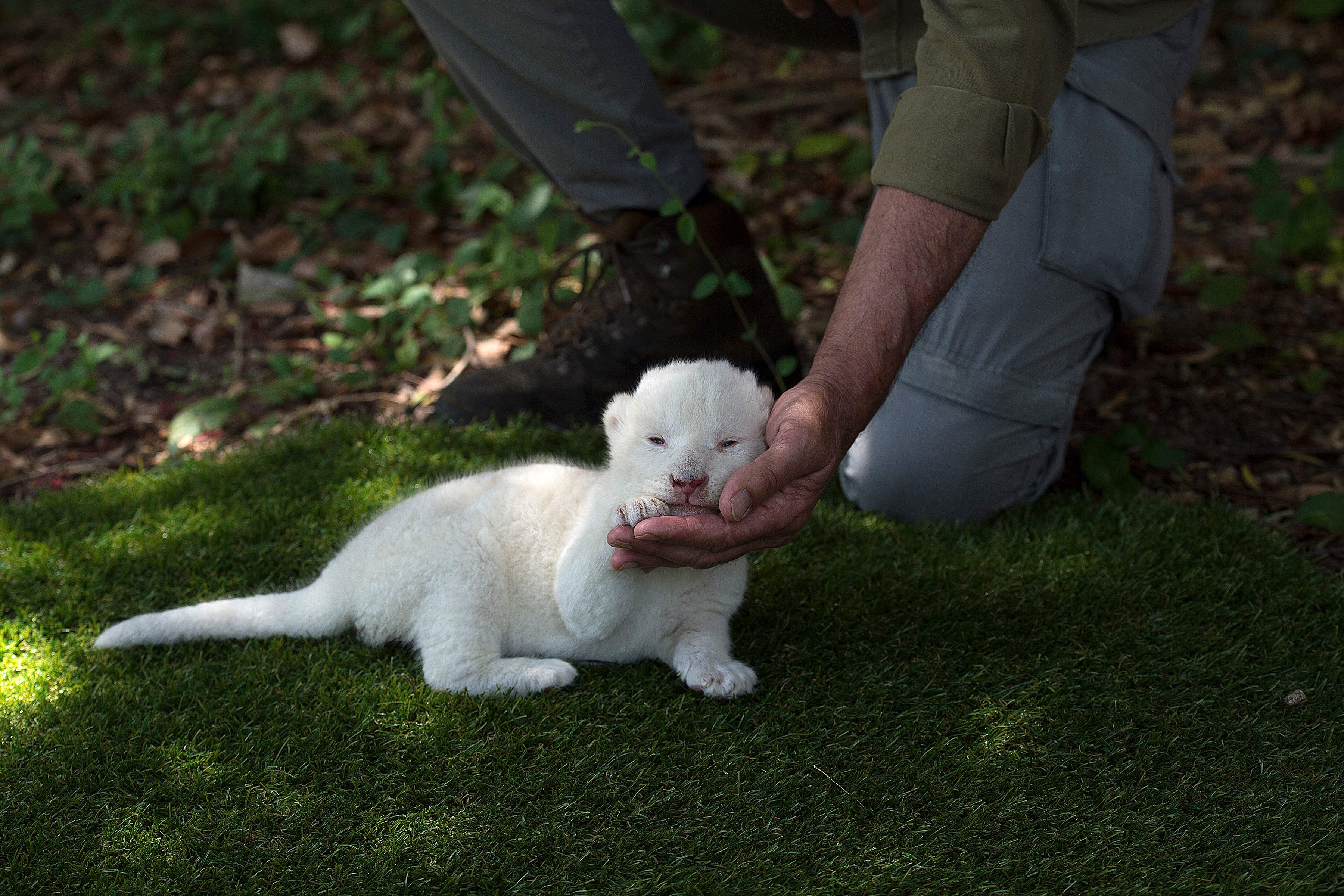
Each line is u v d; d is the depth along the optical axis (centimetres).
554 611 233
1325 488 311
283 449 334
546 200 435
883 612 253
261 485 315
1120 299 302
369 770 205
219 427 363
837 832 191
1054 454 307
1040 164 284
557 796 198
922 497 294
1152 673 230
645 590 225
